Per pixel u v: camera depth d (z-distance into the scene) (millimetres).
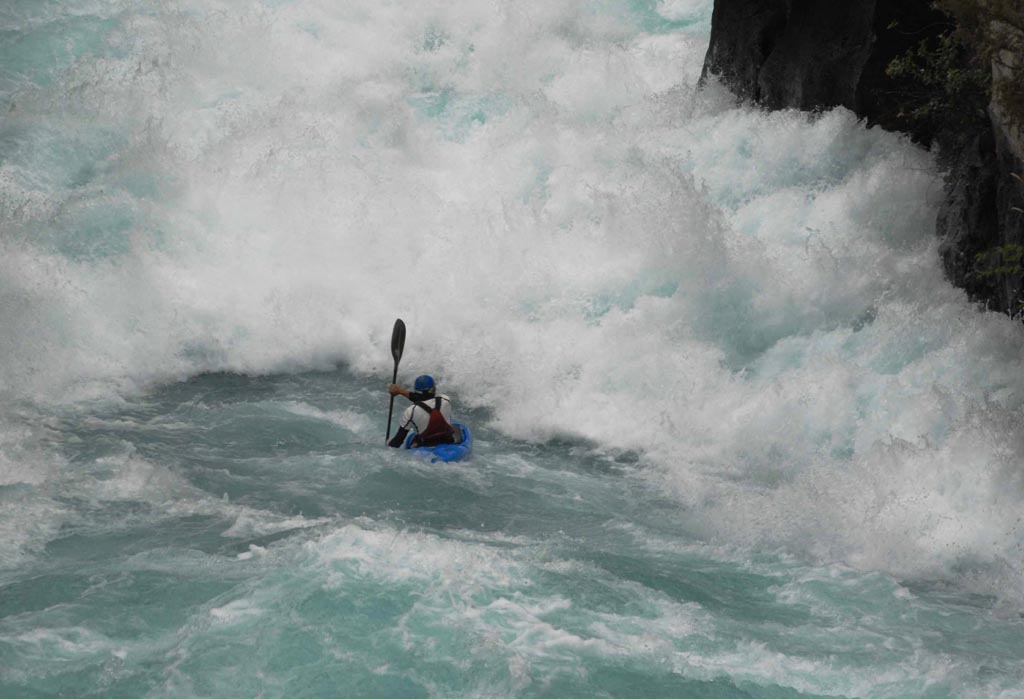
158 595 27594
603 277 50562
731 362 46438
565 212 54844
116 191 54000
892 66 49219
